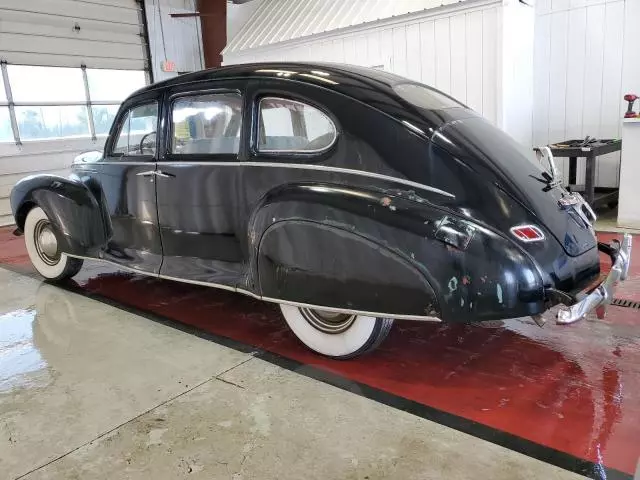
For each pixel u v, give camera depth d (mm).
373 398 2066
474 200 1933
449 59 5168
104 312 3186
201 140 2646
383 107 2098
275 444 1805
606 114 5375
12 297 3535
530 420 1871
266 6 7730
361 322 2232
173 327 2904
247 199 2406
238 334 2771
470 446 1740
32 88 7121
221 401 2098
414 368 2303
